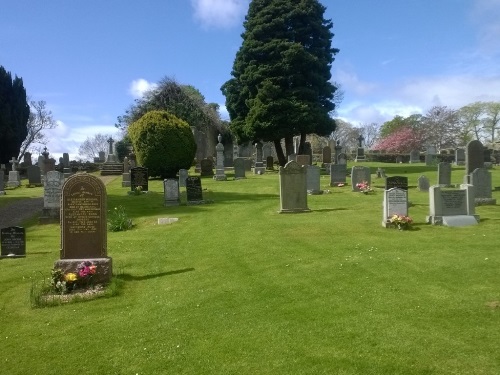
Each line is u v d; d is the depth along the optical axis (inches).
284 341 249.4
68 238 378.6
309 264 394.3
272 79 1598.2
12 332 285.6
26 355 254.5
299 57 1574.8
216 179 1283.2
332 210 693.3
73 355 251.8
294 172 682.8
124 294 348.2
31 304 327.6
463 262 374.0
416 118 3031.5
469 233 491.8
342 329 259.0
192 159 1471.5
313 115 1560.0
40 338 275.4
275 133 1576.0
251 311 294.8
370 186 920.9
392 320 266.7
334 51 1738.4
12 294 359.6
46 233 633.6
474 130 3034.0
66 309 320.2
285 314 286.2
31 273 414.6
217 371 224.8
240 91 1704.0
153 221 682.2
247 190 1032.2
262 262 410.9
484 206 674.8
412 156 1966.0
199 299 323.9
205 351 244.7
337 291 321.7
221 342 253.4
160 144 1389.0
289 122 1557.6
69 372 234.8
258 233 538.3
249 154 2359.7
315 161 2050.9
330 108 1706.4
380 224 560.4
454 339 239.6
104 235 380.8
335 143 2191.2
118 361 241.9
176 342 257.6
